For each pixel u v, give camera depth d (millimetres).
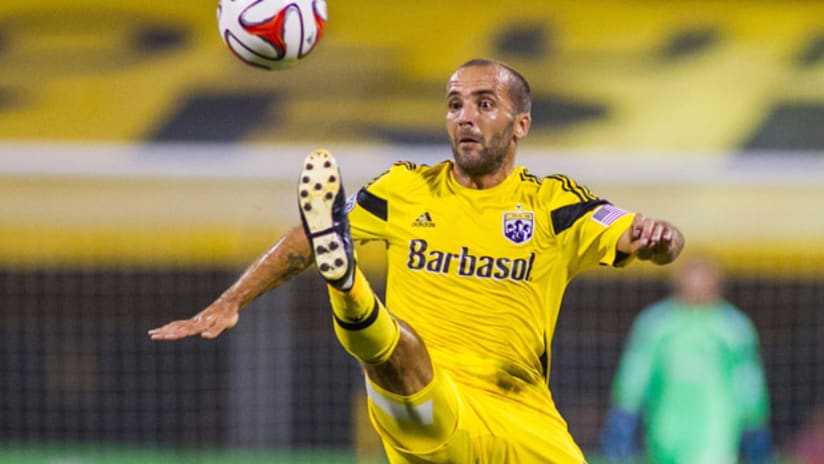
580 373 59219
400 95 52875
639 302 59188
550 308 21016
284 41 20188
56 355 58344
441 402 19406
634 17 57938
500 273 20578
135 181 47281
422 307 20766
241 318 52500
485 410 20281
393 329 18766
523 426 20484
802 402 58750
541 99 52656
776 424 58688
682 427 36500
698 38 56750
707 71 54469
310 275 58688
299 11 20219
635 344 37531
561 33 57000
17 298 58188
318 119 51062
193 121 51031
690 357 36531
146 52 56406
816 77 54000
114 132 50250
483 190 20891
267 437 52531
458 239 20719
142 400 58312
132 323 58500
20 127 50531
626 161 47500
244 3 20141
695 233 46562
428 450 20016
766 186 47062
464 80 20781
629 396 36906
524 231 20641
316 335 58812
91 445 55031
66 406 58156
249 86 53781
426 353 19250
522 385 20766
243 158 47562
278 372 52469
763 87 53344
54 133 50125
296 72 54594
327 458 50656
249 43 20188
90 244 47188
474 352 20578
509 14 58125
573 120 51188
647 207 46938
